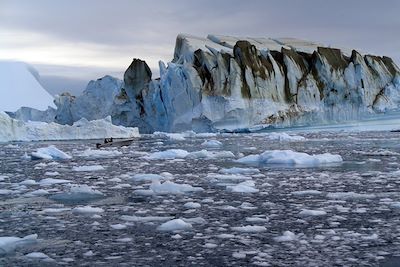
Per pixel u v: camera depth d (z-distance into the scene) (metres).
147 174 13.84
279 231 7.16
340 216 8.15
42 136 42.81
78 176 14.64
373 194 10.38
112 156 23.02
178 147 29.62
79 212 8.70
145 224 7.72
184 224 7.46
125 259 5.83
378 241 6.52
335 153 21.91
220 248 6.27
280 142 32.59
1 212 8.77
